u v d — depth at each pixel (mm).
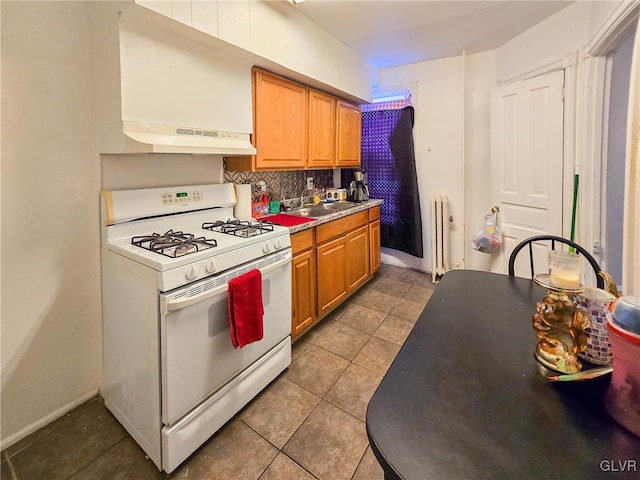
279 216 2576
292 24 2166
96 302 1737
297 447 1475
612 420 642
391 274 3744
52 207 1544
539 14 2398
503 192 2951
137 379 1452
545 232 2613
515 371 812
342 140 3137
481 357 875
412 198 3549
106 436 1542
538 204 2646
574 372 778
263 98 2162
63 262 1602
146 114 1490
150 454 1402
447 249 3480
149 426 1391
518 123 2762
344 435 1536
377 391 748
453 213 3494
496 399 713
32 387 1548
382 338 2391
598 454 568
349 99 3205
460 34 2713
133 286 1425
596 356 806
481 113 3238
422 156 3592
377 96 3725
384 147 3689
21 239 1468
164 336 1291
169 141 1537
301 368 2043
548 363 813
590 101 2217
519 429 627
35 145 1472
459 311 1153
